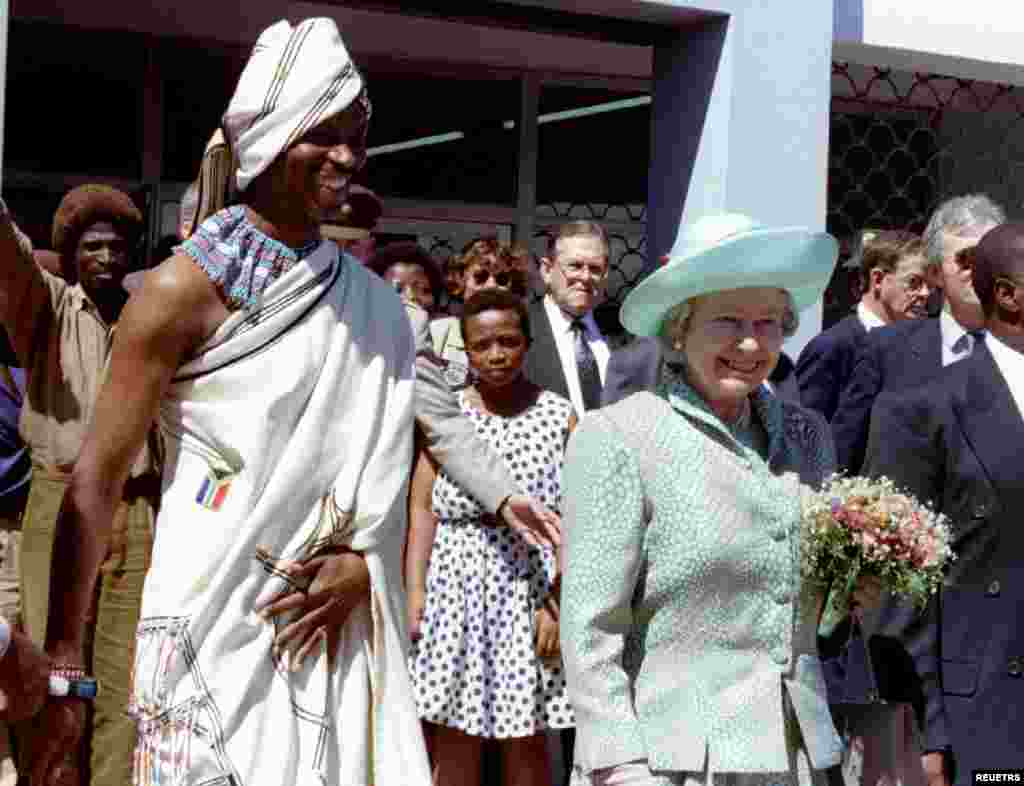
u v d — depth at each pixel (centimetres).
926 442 495
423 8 763
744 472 383
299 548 354
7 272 506
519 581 610
